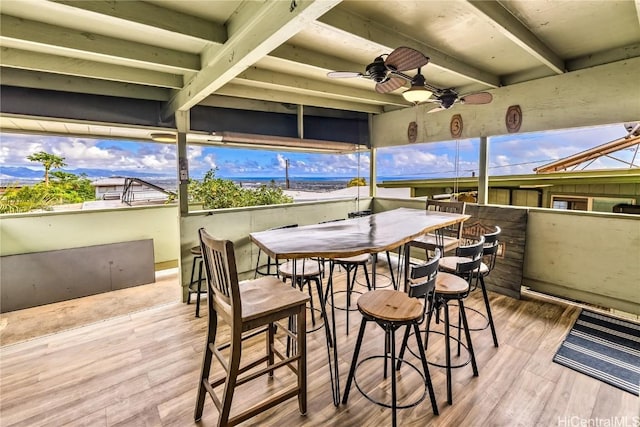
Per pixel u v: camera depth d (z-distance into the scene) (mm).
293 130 4742
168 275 4660
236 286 1519
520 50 2977
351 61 3150
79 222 3992
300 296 1794
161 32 2055
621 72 2928
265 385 2139
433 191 5898
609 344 2598
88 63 2732
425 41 2734
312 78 3662
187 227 3609
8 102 2947
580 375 2205
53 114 3148
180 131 3520
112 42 2357
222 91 3660
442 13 2254
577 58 3176
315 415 1870
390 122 5152
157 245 4734
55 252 3711
